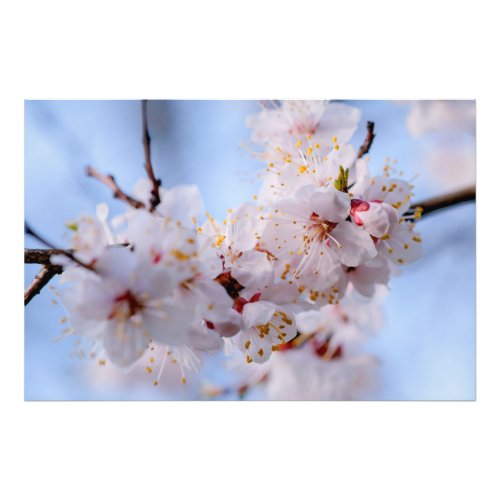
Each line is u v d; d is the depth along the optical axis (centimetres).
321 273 27
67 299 23
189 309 24
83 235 24
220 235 26
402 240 27
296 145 28
